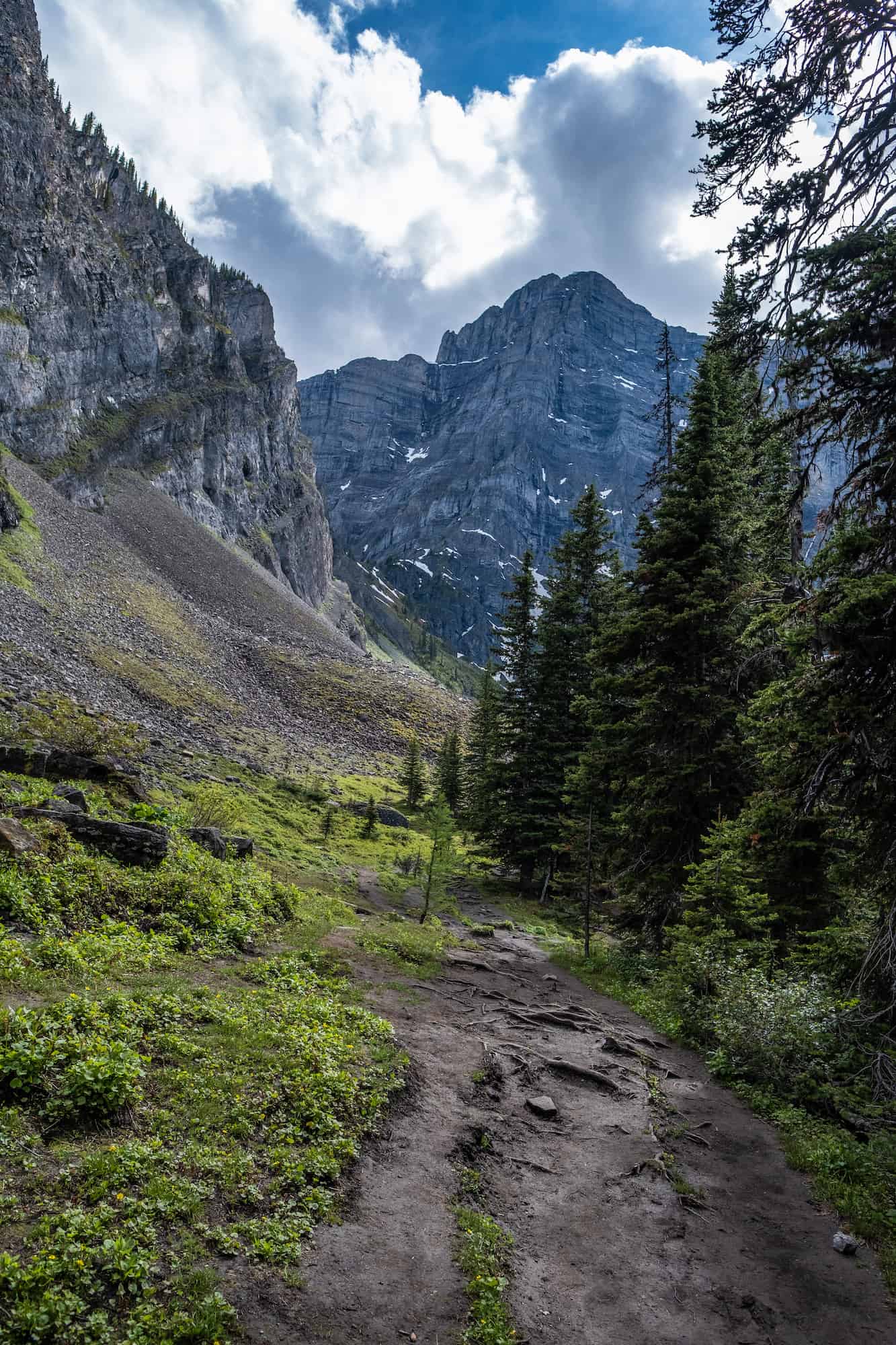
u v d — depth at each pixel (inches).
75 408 4970.5
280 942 615.5
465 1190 324.5
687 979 635.5
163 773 1300.4
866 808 406.9
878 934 432.8
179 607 3676.2
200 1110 302.0
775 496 727.7
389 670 4717.0
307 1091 342.6
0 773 665.0
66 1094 273.9
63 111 5718.5
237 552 6131.9
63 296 4817.9
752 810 463.2
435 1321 239.3
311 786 1851.6
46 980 367.6
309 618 5629.9
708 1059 539.8
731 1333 265.7
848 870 434.6
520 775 1360.7
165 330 6378.0
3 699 1052.5
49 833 533.6
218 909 582.9
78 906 483.8
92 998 361.1
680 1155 395.9
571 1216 329.4
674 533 852.0
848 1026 472.1
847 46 350.3
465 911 1171.9
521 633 1407.5
